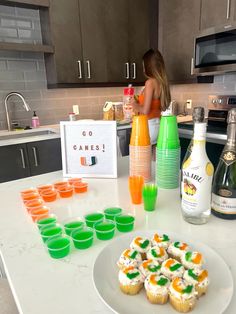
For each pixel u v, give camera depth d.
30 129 2.58
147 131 0.99
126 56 2.89
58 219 0.76
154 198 0.78
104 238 0.66
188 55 2.60
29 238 0.67
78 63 2.58
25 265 0.57
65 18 2.42
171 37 2.75
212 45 2.25
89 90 3.03
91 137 1.08
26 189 1.01
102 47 2.70
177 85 3.11
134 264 0.51
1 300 0.82
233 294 0.46
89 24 2.57
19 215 0.81
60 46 2.45
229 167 0.70
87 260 0.58
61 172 1.23
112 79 2.85
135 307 0.45
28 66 2.62
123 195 0.93
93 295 0.48
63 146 1.11
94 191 0.97
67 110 2.93
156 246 0.56
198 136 0.65
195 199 0.68
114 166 1.09
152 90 2.19
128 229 0.69
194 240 0.60
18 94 2.47
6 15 2.40
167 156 0.93
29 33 2.54
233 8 2.12
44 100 2.77
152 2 2.91
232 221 0.72
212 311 0.42
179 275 0.48
